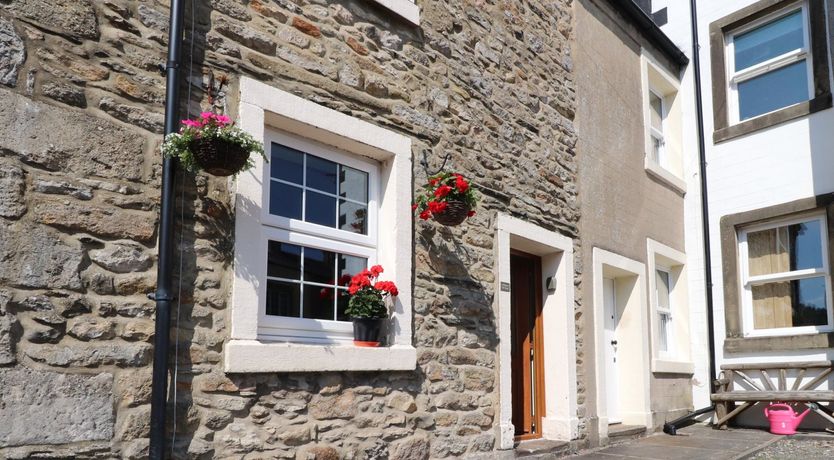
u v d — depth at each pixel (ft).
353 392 14.06
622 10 27.48
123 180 11.07
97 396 10.28
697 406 28.60
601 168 24.56
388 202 15.74
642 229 26.73
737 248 28.58
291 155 14.23
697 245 29.71
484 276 18.25
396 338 15.07
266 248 13.28
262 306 13.07
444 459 16.01
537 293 21.89
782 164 27.48
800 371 25.79
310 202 14.46
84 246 10.48
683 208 30.45
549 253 21.84
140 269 11.10
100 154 10.82
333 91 14.64
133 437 10.62
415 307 15.97
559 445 19.89
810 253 26.68
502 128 19.81
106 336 10.53
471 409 17.13
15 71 9.98
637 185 26.84
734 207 28.71
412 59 16.92
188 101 12.10
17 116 9.93
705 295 29.12
